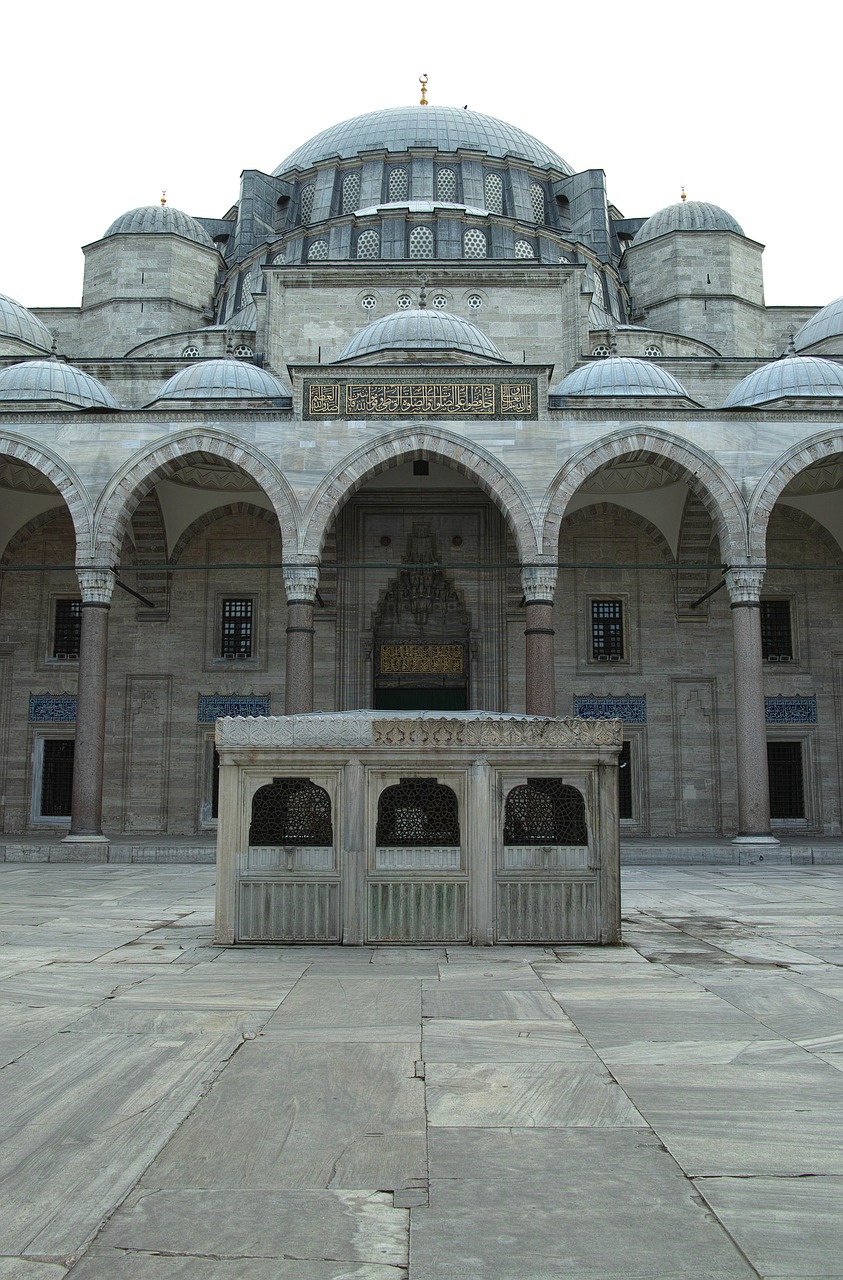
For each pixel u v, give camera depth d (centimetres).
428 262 3167
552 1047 618
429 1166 433
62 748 3105
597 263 3828
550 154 4397
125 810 3055
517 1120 488
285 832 989
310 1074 563
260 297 3294
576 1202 397
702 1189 409
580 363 3141
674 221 3956
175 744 3083
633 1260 352
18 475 2895
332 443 2498
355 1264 349
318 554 2480
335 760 984
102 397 2723
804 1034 650
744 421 2508
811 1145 455
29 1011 715
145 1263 351
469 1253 357
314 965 880
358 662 3058
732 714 3100
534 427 2500
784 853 2380
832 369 2619
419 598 3114
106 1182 418
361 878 977
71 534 3166
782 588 3150
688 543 3130
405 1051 609
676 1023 678
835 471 2958
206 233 4134
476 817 980
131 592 2792
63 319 3884
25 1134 471
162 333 3831
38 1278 340
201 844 2508
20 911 1362
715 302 3853
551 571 2458
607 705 3100
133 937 1089
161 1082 549
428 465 3009
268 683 3094
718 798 3066
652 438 2494
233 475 2975
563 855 984
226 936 984
